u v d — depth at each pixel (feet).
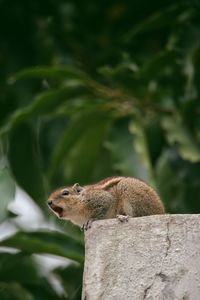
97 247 32.78
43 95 49.96
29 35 60.34
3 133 50.14
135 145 49.24
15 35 60.34
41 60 59.72
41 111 50.93
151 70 51.52
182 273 31.58
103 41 60.70
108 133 52.21
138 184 40.98
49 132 57.31
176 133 50.16
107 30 61.67
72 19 61.36
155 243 32.24
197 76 52.08
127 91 51.26
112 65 59.47
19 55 59.72
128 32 58.54
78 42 60.29
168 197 51.93
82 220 42.80
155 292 31.55
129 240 32.53
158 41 58.90
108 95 50.65
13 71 59.16
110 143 51.52
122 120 52.75
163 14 53.26
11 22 60.54
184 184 52.34
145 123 51.70
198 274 31.45
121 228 32.78
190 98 50.98
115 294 31.94
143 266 32.04
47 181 55.47
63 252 44.83
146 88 52.13
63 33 60.29
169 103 52.34
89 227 34.04
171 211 51.62
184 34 53.16
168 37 58.54
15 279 48.32
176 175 52.34
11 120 50.31
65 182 56.03
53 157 51.98
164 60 51.26
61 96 50.75
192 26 53.42
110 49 58.80
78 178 53.98
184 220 32.27
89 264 32.68
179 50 51.72
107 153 56.59
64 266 50.65
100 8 62.59
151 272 31.86
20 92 58.29
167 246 32.09
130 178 41.65
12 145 56.70
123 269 32.19
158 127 51.70
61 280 50.42
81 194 42.37
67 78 51.26
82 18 61.87
